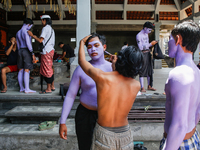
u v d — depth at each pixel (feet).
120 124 4.32
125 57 4.16
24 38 12.68
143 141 9.57
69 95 5.87
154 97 11.27
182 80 3.46
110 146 4.16
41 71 12.66
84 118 5.86
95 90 5.69
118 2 48.11
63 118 5.69
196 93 3.61
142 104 11.39
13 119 10.34
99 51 5.72
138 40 13.66
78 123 5.96
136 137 9.54
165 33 72.43
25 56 12.85
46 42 12.35
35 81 16.88
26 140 8.83
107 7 47.57
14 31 49.96
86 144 5.90
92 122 5.81
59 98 11.59
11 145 8.84
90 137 5.82
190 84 3.43
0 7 44.55
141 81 13.85
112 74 4.30
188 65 3.71
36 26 48.49
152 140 9.57
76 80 5.87
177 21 49.34
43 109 10.80
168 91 3.74
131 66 4.13
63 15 49.11
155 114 9.91
